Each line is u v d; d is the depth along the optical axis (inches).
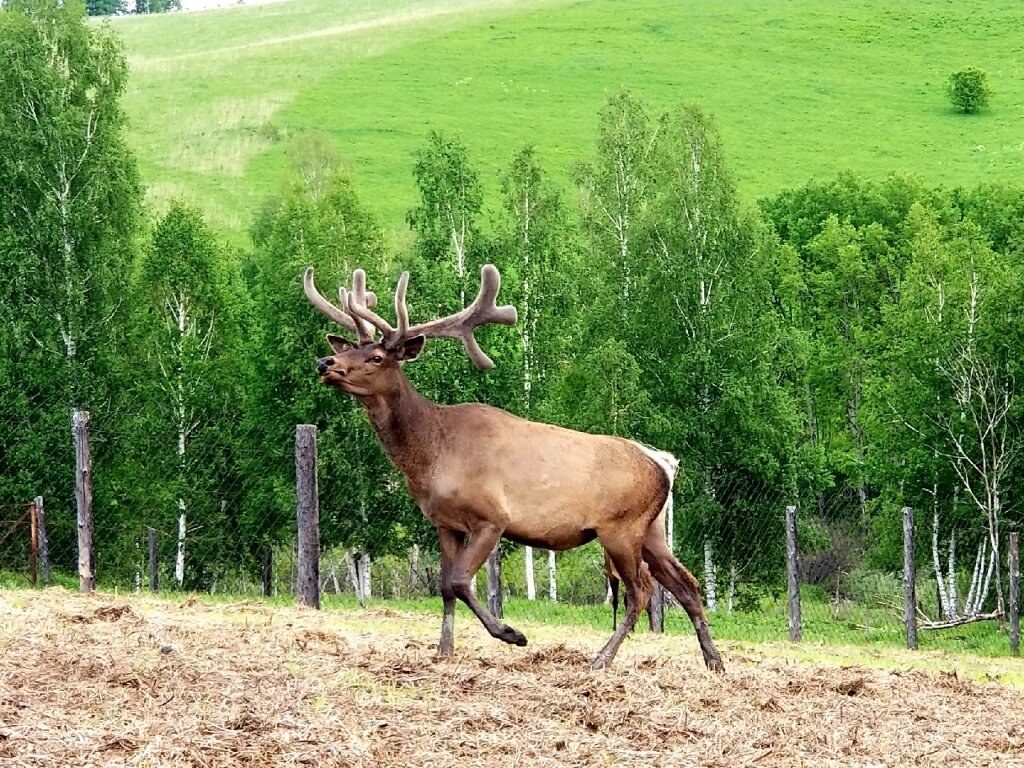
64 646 406.0
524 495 422.9
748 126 3627.0
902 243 2269.9
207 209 2920.8
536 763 318.7
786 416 1460.4
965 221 1930.4
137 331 1482.5
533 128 3587.6
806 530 1353.3
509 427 429.7
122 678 362.6
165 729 317.1
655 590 722.2
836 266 2201.0
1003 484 1286.9
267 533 1208.2
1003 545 1364.4
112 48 1572.3
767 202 2741.1
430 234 1576.0
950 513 1376.7
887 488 1441.9
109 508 1109.7
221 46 4790.8
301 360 1392.7
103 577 1111.6
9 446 1108.5
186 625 474.6
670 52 4227.4
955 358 1330.0
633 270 1614.2
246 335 1732.3
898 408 1384.1
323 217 1656.0
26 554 1055.6
